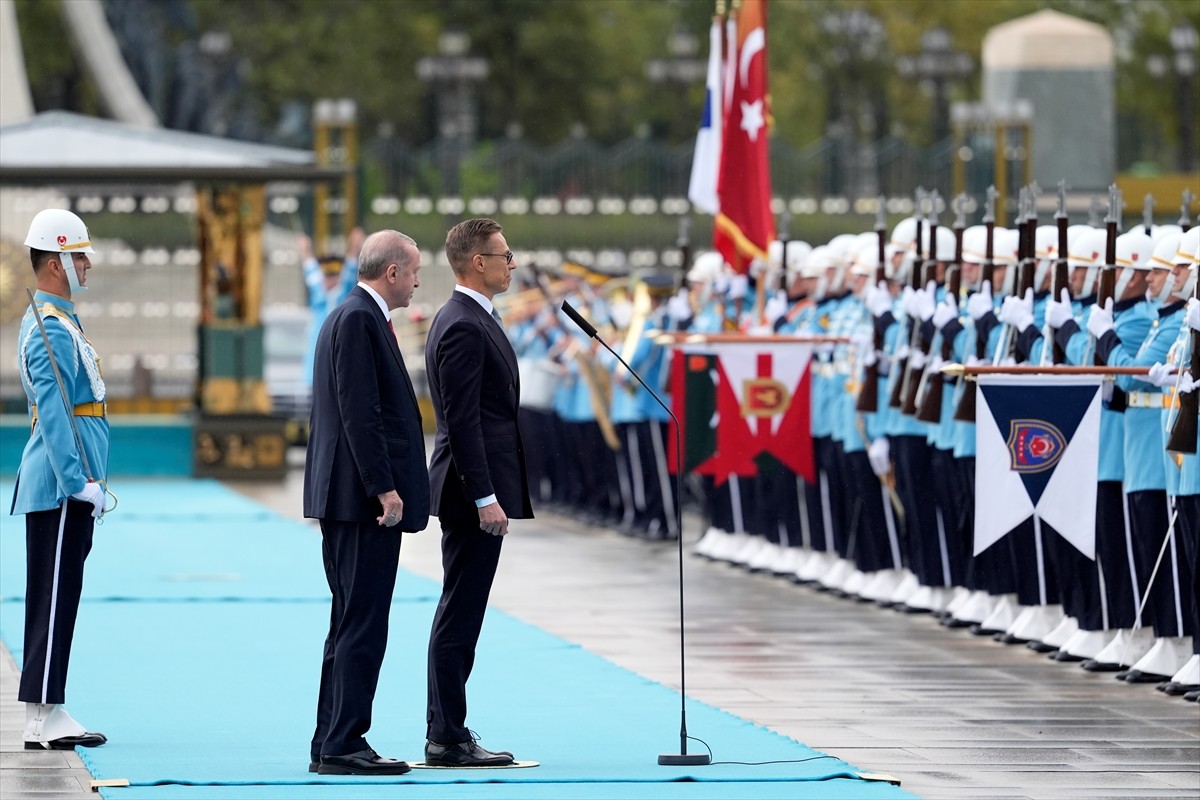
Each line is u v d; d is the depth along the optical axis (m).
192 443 77.00
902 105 159.12
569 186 98.56
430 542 53.16
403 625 37.62
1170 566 32.53
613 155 99.94
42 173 72.38
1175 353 31.38
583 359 57.69
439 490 24.95
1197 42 152.00
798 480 48.97
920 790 23.98
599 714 28.58
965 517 38.84
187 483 74.69
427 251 96.12
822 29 162.25
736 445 44.62
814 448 45.22
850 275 44.53
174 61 141.38
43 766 24.95
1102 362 32.94
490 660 33.72
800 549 46.66
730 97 47.22
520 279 64.94
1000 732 27.92
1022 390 32.72
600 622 39.19
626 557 52.00
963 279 39.62
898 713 29.39
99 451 26.77
